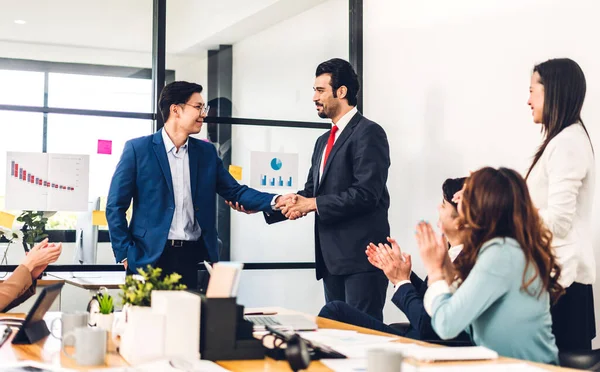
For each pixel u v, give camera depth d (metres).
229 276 2.00
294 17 5.42
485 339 2.24
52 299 2.39
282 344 2.07
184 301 1.94
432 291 2.27
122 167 3.90
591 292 3.20
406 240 5.10
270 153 5.34
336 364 1.88
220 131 5.24
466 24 4.53
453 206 3.04
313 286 5.40
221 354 1.95
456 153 4.62
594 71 3.60
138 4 5.09
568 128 3.14
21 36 4.88
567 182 3.06
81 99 4.94
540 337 2.23
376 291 3.90
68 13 4.96
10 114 4.82
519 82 4.10
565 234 3.07
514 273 2.19
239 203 4.15
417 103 4.98
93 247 4.91
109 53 5.01
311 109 5.45
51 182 4.86
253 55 5.31
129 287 2.14
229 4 5.28
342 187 3.98
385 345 2.19
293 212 3.96
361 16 5.55
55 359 1.97
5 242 4.79
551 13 3.88
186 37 5.14
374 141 3.92
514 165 4.13
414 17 5.01
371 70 5.46
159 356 1.92
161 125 5.02
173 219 3.92
